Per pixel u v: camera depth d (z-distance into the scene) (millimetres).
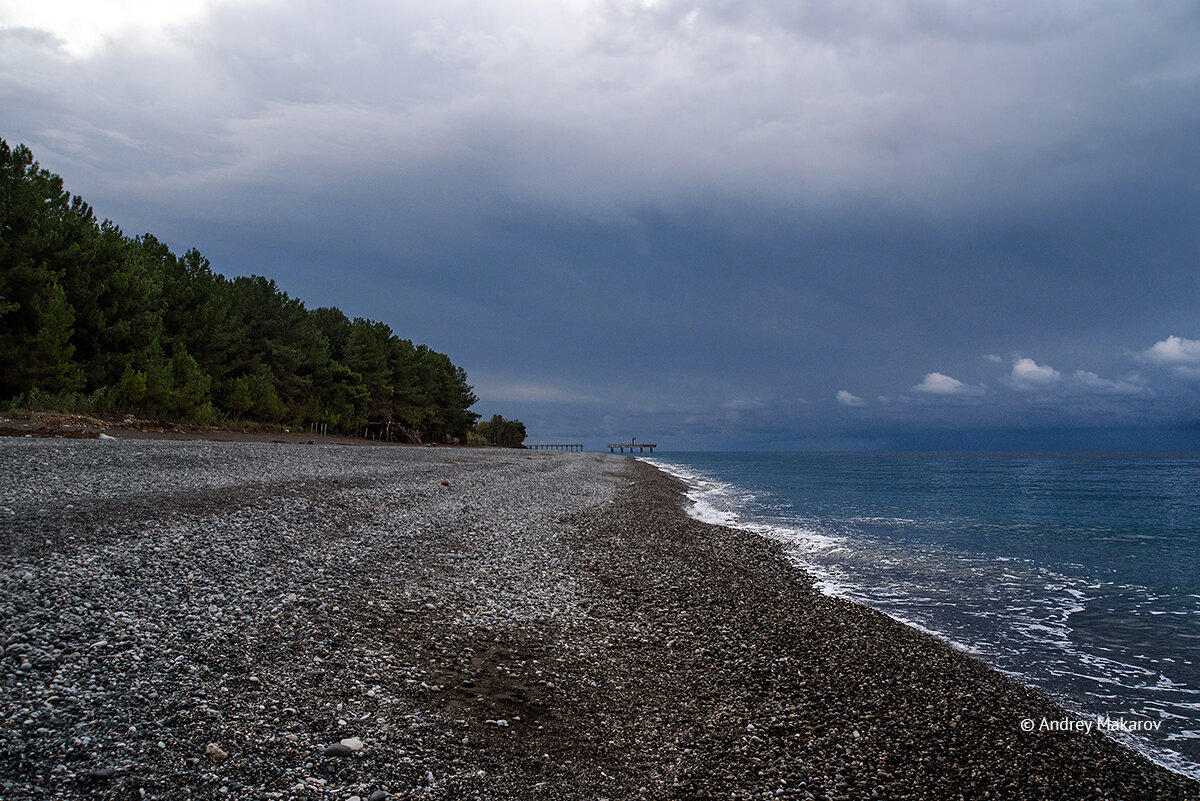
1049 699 9523
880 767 7051
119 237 40406
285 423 58531
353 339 74250
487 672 8531
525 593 12719
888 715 8375
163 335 41531
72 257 33531
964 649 11859
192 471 20172
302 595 10125
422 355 97375
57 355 30625
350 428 71312
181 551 10922
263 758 5676
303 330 61531
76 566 9258
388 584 11633
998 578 17859
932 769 7094
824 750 7344
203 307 46469
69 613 7750
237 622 8562
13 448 19281
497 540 17672
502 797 5742
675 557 18688
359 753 6016
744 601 14039
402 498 21594
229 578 10172
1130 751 7965
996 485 56250
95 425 29656
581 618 11625
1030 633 12891
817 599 14906
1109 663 11211
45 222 32375
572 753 6738
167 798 4926
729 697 8680
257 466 23703
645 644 10602
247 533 12961
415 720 6855
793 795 6355
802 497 44062
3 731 5336
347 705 6930
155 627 7883
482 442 135000
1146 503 39219
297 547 12844
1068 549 22516
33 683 6137
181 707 6270
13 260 30469
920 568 19141
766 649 10750
